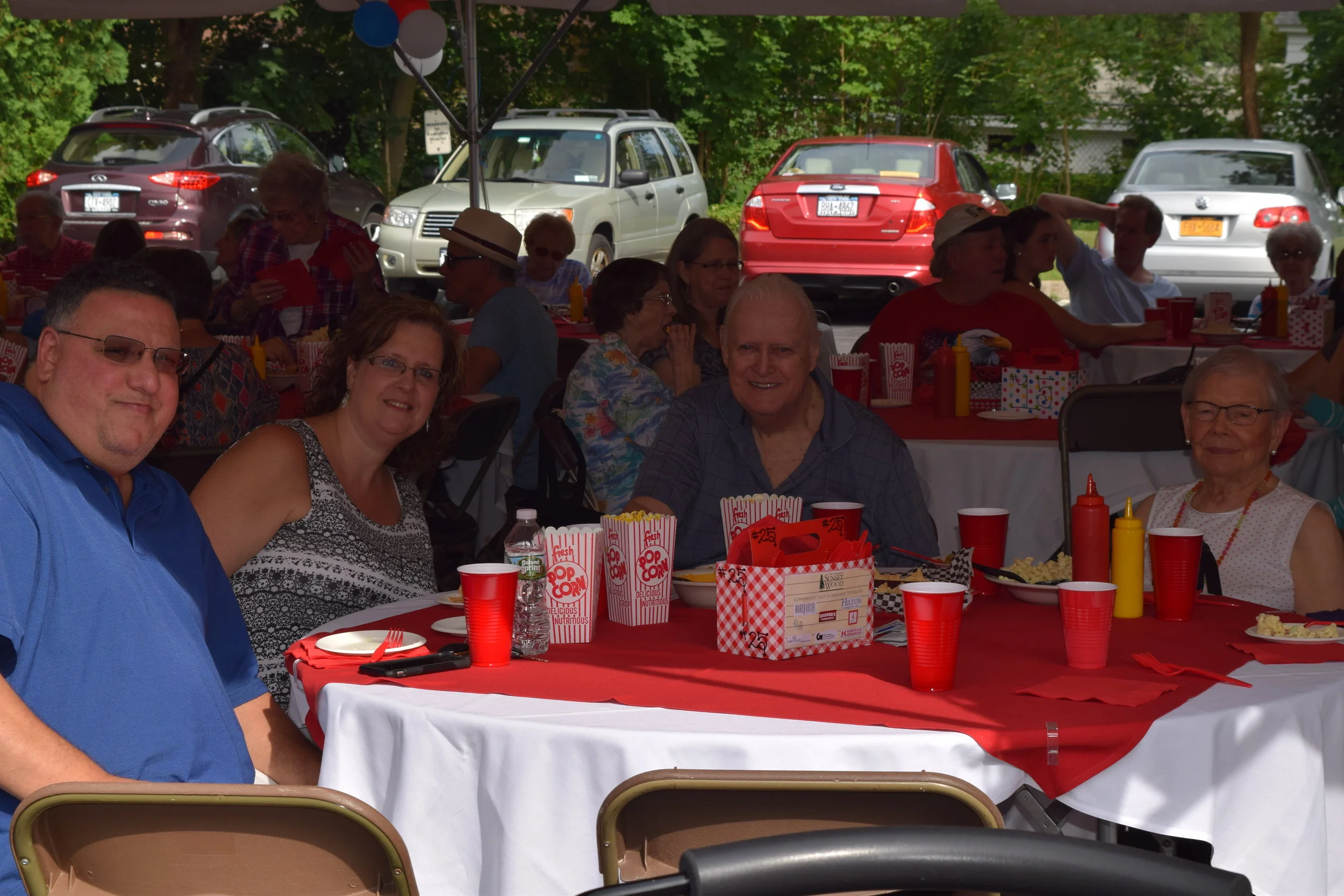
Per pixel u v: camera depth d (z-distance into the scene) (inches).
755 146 875.4
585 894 43.9
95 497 82.8
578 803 74.1
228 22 778.2
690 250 196.1
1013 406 191.8
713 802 62.1
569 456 181.8
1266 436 115.0
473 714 76.9
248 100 732.7
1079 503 100.9
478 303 233.8
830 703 78.4
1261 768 76.8
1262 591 113.7
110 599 81.2
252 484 108.0
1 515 78.0
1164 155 526.6
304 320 258.1
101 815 62.0
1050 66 925.8
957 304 229.1
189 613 87.5
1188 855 89.5
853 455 120.9
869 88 912.3
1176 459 162.1
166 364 84.7
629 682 83.7
